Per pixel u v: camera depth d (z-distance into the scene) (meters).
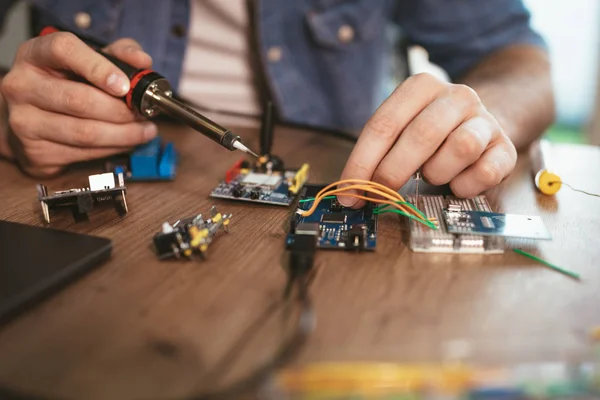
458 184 0.64
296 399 0.36
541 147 0.84
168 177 0.75
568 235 0.60
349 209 0.65
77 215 0.63
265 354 0.40
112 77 0.68
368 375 0.38
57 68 0.73
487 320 0.44
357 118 1.30
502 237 0.58
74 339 0.42
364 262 0.54
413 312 0.46
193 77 1.30
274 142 0.94
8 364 0.39
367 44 1.28
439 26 1.29
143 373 0.38
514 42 1.23
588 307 0.47
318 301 0.47
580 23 2.27
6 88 0.74
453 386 0.37
